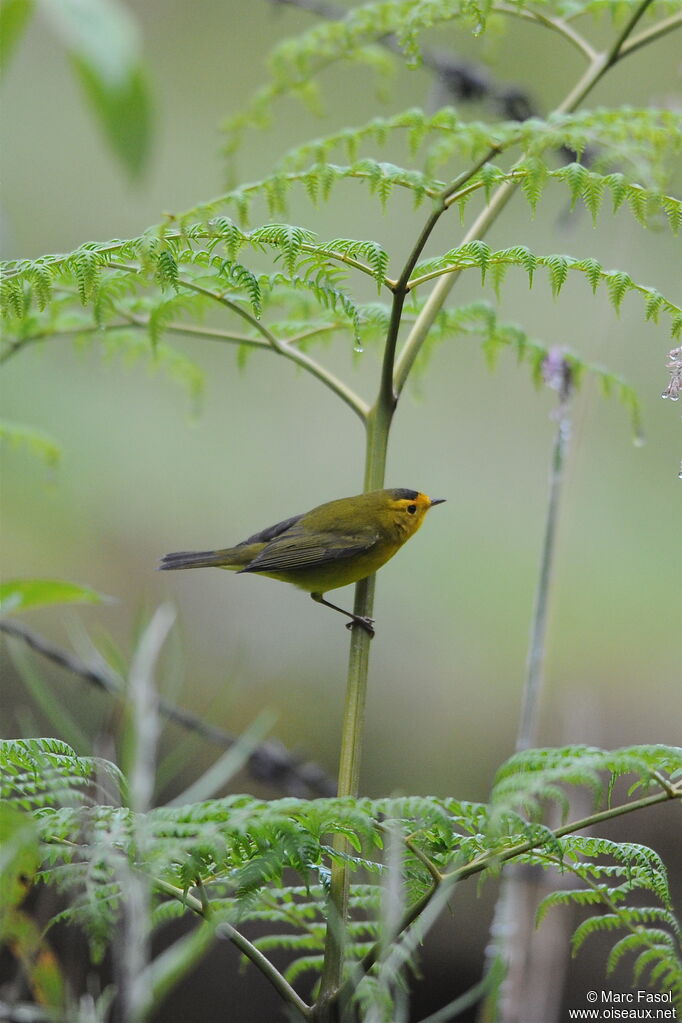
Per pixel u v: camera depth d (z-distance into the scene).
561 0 7.32
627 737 15.36
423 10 5.86
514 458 18.44
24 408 16.69
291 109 18.41
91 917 3.88
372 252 5.00
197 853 4.17
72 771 4.41
